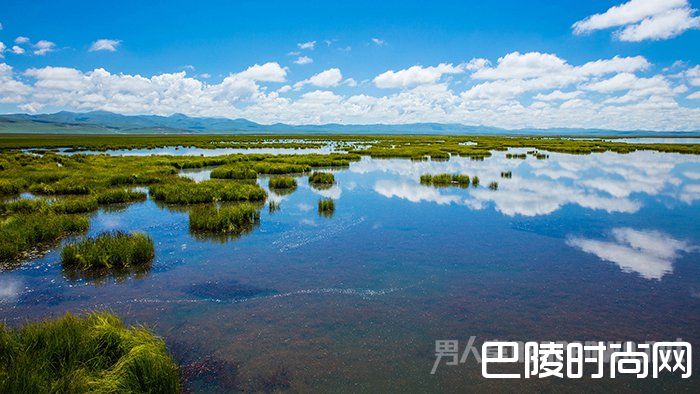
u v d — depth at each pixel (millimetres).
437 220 17062
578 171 36156
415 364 6754
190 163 39312
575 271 11102
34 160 42344
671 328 7996
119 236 12789
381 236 14594
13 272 10969
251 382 6230
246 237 14445
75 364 5781
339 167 39969
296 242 13852
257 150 71500
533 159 50062
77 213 18422
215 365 6676
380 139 140250
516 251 12875
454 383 6285
